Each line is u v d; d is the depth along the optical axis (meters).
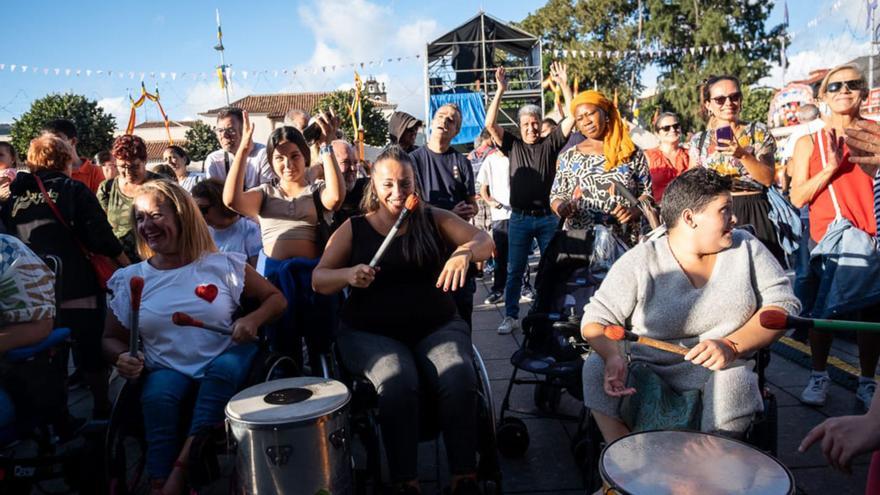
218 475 2.74
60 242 3.56
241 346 2.78
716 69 33.47
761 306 2.31
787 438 3.23
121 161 4.36
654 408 2.26
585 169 4.01
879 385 1.59
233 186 3.33
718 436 1.91
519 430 3.17
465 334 2.75
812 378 3.62
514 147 5.20
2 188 4.70
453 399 2.46
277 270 3.17
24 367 2.48
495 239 6.66
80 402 4.31
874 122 2.53
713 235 2.25
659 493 1.57
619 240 3.50
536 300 3.50
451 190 4.49
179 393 2.65
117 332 2.88
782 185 8.13
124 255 3.79
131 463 3.30
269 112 41.62
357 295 2.79
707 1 34.94
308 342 3.18
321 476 2.14
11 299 2.38
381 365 2.51
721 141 3.59
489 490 2.57
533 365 3.18
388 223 2.84
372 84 28.42
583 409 3.07
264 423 2.08
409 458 2.43
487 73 20.94
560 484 2.94
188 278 2.82
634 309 2.41
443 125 4.44
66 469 2.53
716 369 2.17
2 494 2.48
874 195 3.04
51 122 5.22
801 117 8.04
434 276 2.82
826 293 3.44
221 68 13.32
